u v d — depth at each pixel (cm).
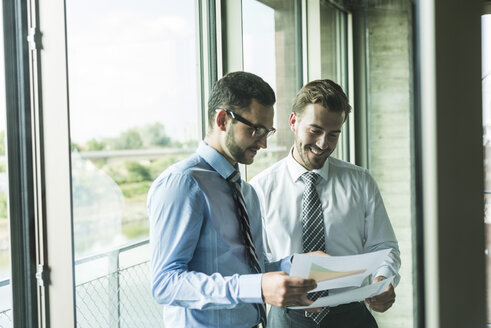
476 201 92
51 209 104
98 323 106
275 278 83
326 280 84
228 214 94
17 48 102
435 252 89
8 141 103
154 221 90
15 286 105
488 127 99
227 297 85
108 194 107
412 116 91
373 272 90
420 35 86
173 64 119
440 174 87
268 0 130
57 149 103
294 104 108
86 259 105
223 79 94
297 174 107
